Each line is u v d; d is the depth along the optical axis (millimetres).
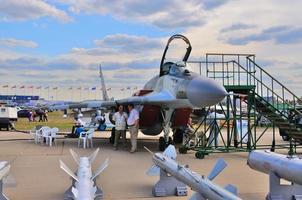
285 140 22266
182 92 14273
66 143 19812
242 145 17578
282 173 7289
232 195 5480
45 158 14008
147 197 8125
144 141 21375
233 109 15984
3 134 27078
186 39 16672
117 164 12531
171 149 9445
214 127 15695
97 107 18562
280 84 15594
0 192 7156
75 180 7051
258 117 16016
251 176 10422
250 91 15641
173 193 8312
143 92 17828
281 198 7598
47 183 9508
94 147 17938
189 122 17328
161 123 16984
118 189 8852
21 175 10578
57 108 20016
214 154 15531
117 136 16781
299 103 16234
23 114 60719
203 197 6457
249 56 15734
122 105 17359
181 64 15664
